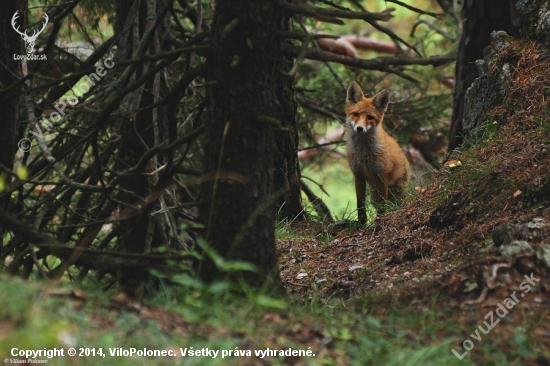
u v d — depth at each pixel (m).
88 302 6.61
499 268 8.07
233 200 8.23
